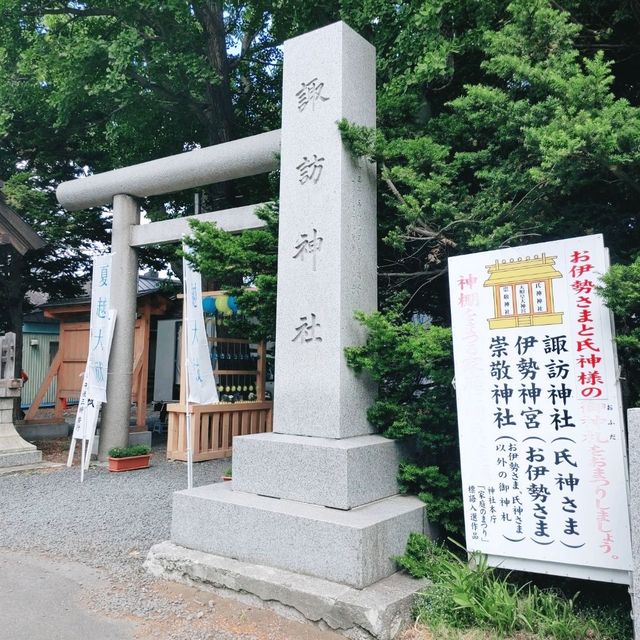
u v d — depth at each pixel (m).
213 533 4.02
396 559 3.62
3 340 8.56
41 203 11.12
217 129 10.59
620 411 3.18
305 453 3.96
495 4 4.63
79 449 9.88
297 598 3.40
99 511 5.79
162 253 12.71
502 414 3.52
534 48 3.82
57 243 12.08
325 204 4.36
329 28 4.52
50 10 9.98
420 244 4.95
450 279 3.76
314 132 4.49
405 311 5.64
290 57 4.70
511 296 3.55
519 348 3.50
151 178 7.93
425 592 3.43
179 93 10.38
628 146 3.37
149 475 7.53
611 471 3.17
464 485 3.60
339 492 3.80
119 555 4.54
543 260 3.46
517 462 3.45
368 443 4.05
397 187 4.89
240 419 9.09
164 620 3.46
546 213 4.23
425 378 4.59
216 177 7.50
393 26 5.73
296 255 4.46
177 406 8.58
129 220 8.37
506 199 4.45
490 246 4.13
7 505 6.10
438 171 4.53
